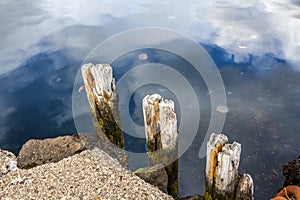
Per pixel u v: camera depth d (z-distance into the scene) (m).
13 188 1.67
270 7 4.39
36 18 4.37
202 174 1.97
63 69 3.13
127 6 4.68
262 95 2.61
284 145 2.14
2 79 3.02
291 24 3.80
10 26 4.14
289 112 2.42
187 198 1.80
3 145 2.28
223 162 1.48
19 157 1.96
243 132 2.24
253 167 2.00
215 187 1.59
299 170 1.86
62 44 3.61
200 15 4.16
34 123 2.47
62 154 1.97
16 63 3.29
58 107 2.62
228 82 2.76
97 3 4.89
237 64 3.02
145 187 1.67
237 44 3.38
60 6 4.86
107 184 1.68
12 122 2.49
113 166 1.81
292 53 3.20
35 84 2.93
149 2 4.80
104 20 4.16
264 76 2.85
